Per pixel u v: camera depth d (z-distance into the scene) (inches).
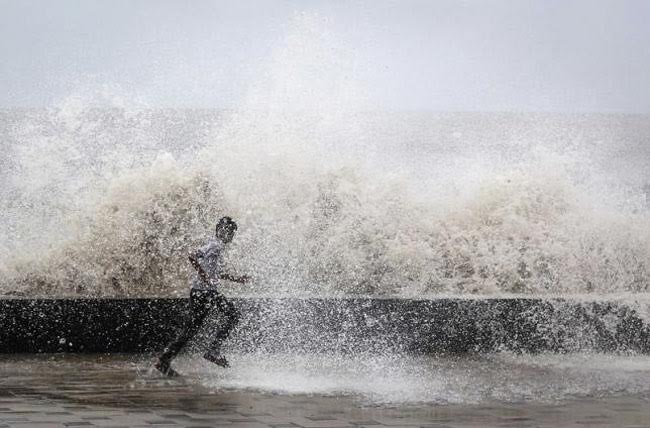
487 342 590.2
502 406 399.5
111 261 697.6
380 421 357.7
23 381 459.2
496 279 711.1
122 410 376.5
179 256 714.2
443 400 416.2
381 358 566.9
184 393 429.4
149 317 571.8
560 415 375.6
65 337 565.3
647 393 441.4
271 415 369.7
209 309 503.5
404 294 649.6
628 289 724.0
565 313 598.5
